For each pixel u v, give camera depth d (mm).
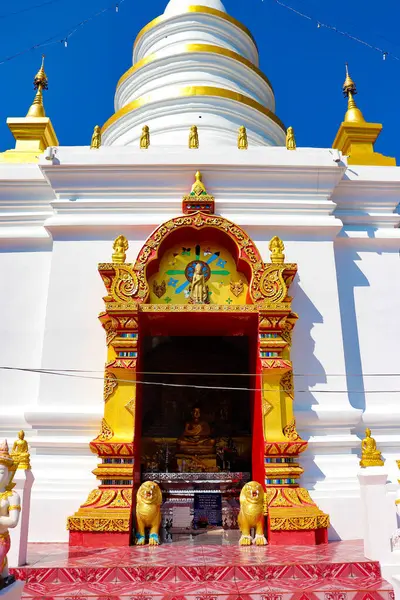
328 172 9797
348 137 12289
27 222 10258
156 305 8352
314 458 8461
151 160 9867
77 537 7199
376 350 9562
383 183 10391
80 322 9070
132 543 7332
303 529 7301
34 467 8234
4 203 10359
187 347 11898
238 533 8289
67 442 8320
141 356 8773
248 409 11477
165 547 7098
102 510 7344
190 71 15102
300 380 8867
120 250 8695
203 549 6926
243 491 7531
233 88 15125
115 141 14609
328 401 8789
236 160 9977
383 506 6195
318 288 9406
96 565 5930
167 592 5344
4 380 9203
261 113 14281
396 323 9758
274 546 7117
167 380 11664
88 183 9852
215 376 11727
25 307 9656
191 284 8961
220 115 13867
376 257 10188
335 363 9008
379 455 6566
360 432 8984
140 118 14117
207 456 10156
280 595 5305
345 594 5340
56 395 8641
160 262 9070
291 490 7680
